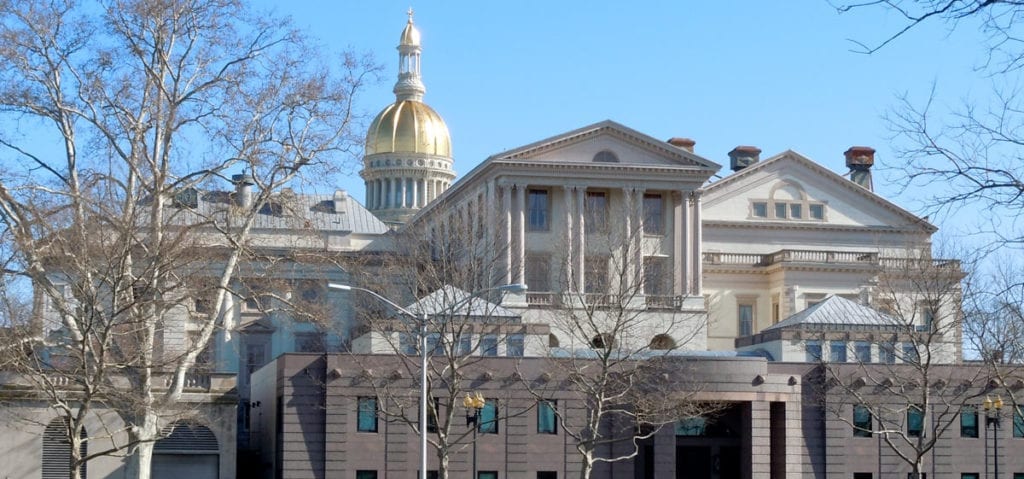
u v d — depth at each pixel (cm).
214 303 7194
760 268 14325
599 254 11844
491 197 12925
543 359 9612
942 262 11331
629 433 9644
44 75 6769
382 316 10181
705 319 12462
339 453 9238
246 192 11450
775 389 9731
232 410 9219
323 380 9338
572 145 13175
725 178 14888
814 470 9775
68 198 6712
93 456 6425
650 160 13312
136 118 6819
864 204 15100
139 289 6944
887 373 9988
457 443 9406
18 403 8688
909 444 9131
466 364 8731
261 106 7012
